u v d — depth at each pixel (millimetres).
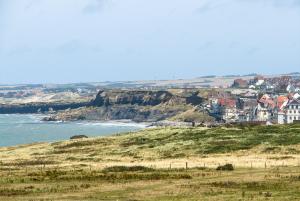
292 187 84875
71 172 111750
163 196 78688
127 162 139625
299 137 162125
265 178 96438
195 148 158875
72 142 191375
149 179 99188
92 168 121875
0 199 77562
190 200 73938
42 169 121375
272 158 133375
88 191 85250
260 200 72688
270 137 165625
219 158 139000
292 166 115312
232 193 80062
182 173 107250
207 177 100750
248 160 130750
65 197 79312
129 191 84750
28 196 80688
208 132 183500
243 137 168875
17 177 104250
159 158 147375
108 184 93125
